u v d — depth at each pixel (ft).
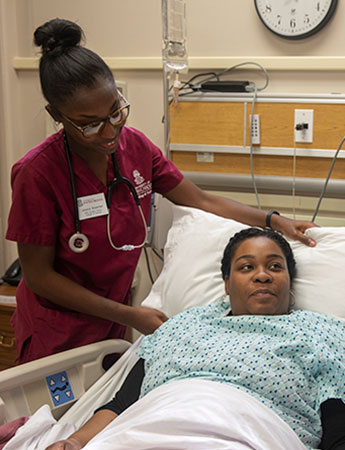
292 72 7.47
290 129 7.21
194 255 6.30
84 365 5.61
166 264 6.51
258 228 5.90
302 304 5.71
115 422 4.44
